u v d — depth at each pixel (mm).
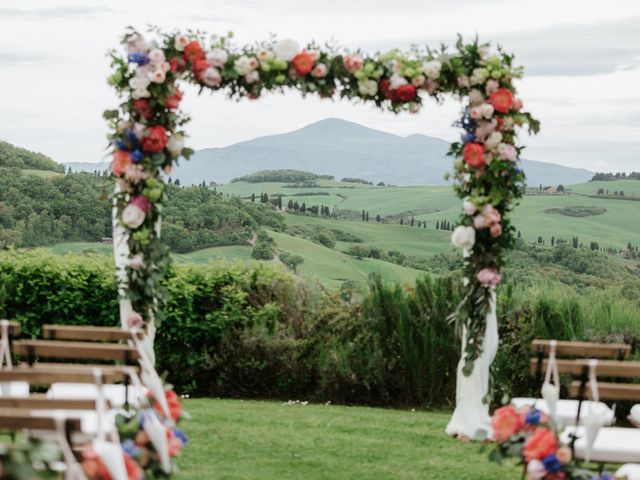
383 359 9141
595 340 8727
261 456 6434
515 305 9078
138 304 7262
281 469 6078
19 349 5398
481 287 7180
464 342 7320
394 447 6887
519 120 7066
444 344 9078
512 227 7207
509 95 7000
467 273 7219
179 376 9461
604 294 9430
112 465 3713
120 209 7211
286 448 6723
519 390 8891
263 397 9445
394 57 7227
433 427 7766
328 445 6883
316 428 7547
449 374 9141
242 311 9523
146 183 7082
